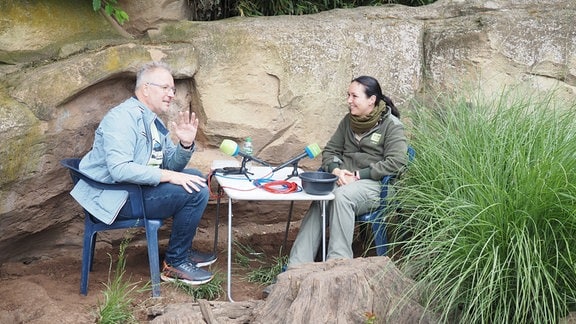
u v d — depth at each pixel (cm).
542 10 622
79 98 530
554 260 432
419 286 436
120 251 538
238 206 602
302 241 511
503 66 608
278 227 618
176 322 429
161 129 514
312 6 674
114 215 475
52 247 556
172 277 504
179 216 492
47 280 514
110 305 455
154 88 488
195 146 534
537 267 417
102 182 479
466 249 431
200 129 584
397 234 498
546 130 485
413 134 551
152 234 485
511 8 628
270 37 581
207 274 504
